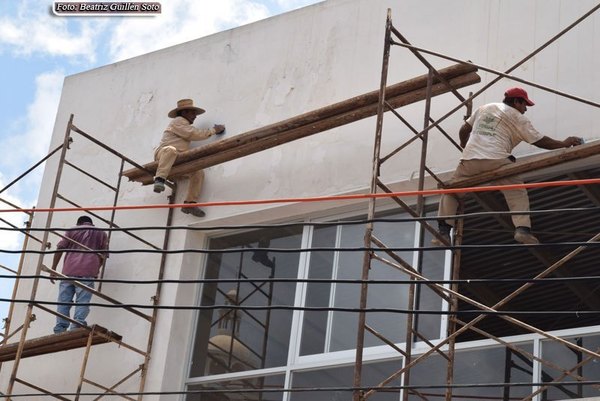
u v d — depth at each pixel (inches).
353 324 482.3
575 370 427.8
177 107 561.0
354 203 505.7
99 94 619.2
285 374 486.0
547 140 435.5
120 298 543.2
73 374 538.3
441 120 455.2
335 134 519.8
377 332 464.1
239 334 511.2
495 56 489.1
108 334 510.0
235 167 545.6
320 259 508.1
